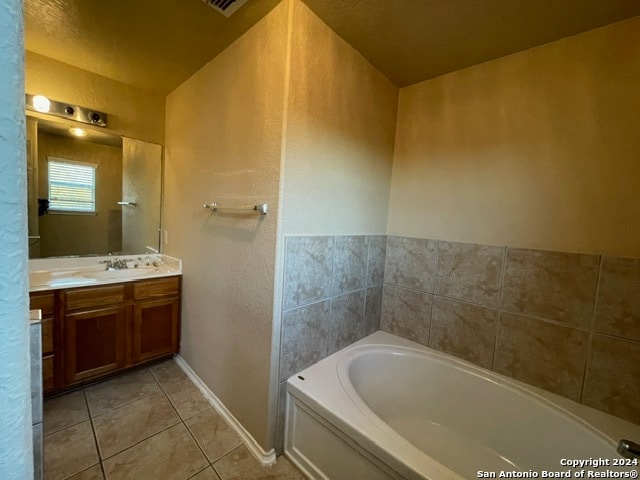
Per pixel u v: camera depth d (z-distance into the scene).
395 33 1.45
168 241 2.44
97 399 1.81
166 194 2.45
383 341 1.94
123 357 2.00
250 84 1.49
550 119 1.44
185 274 2.18
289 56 1.28
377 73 1.79
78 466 1.35
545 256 1.46
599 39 1.31
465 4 1.24
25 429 0.32
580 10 1.22
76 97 1.99
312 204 1.49
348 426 1.18
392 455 1.04
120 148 2.23
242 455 1.47
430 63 1.69
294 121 1.35
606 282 1.31
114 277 1.97
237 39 1.57
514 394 1.49
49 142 1.95
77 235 2.11
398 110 2.01
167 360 2.32
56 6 1.37
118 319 1.96
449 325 1.79
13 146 0.28
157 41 1.62
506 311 1.59
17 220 0.29
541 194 1.47
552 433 1.34
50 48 1.74
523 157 1.52
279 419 1.46
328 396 1.34
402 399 1.78
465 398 1.63
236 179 1.60
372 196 1.88
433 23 1.37
